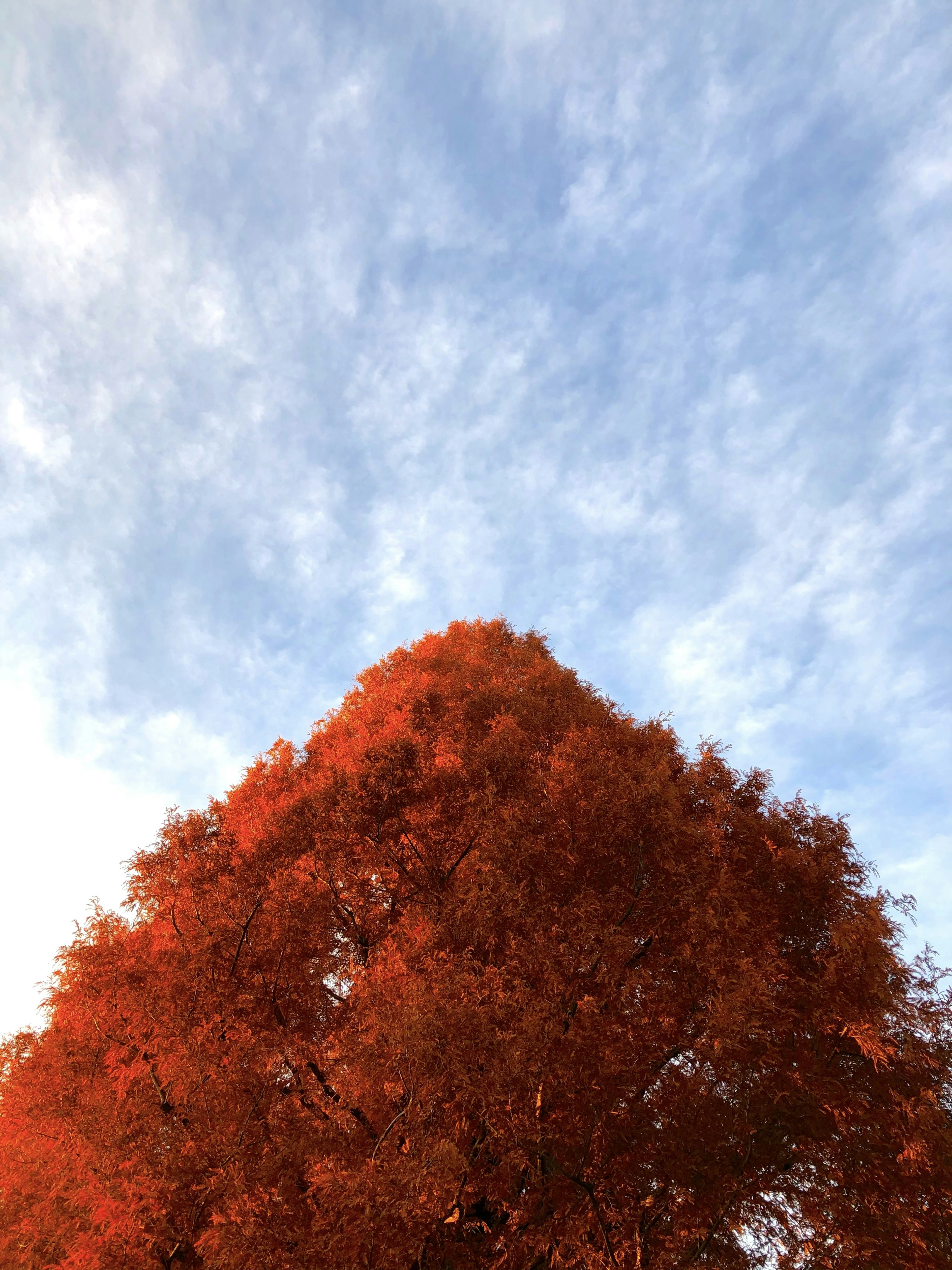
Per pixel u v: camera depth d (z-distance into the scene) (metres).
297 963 9.09
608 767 9.41
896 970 7.70
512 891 8.10
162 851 9.94
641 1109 7.42
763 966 7.53
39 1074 9.37
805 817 10.13
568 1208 6.88
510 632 17.75
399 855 10.08
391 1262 5.81
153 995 8.48
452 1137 6.88
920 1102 6.93
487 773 10.09
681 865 8.30
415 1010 6.37
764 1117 7.09
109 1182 6.93
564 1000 7.55
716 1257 6.99
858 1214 6.75
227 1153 6.94
